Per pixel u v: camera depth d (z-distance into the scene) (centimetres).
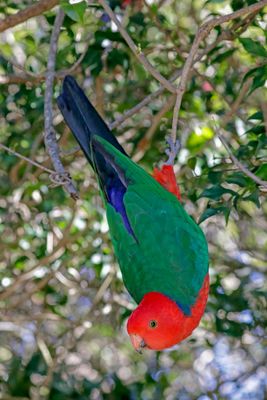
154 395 1306
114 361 1389
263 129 977
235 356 1345
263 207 1329
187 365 1359
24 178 1264
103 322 1333
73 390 1259
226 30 1047
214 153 1205
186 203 1249
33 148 1232
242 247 1308
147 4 1129
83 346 1390
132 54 1190
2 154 1288
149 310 834
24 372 1262
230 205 914
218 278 1223
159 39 1223
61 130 1314
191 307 849
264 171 917
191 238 872
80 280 1319
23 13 1064
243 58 1202
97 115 922
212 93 1208
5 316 1308
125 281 880
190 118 1229
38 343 1277
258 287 1244
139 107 1021
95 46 1140
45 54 1250
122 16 1162
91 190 1284
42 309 1359
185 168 1215
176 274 854
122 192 892
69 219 1310
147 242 865
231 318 1230
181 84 874
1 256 1331
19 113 1259
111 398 1277
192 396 1341
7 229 1311
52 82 997
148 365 1379
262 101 1124
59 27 1037
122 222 879
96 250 1275
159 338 833
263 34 1038
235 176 922
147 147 1237
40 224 1305
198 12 1279
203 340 1321
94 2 1142
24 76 1190
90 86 1273
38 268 1279
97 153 891
